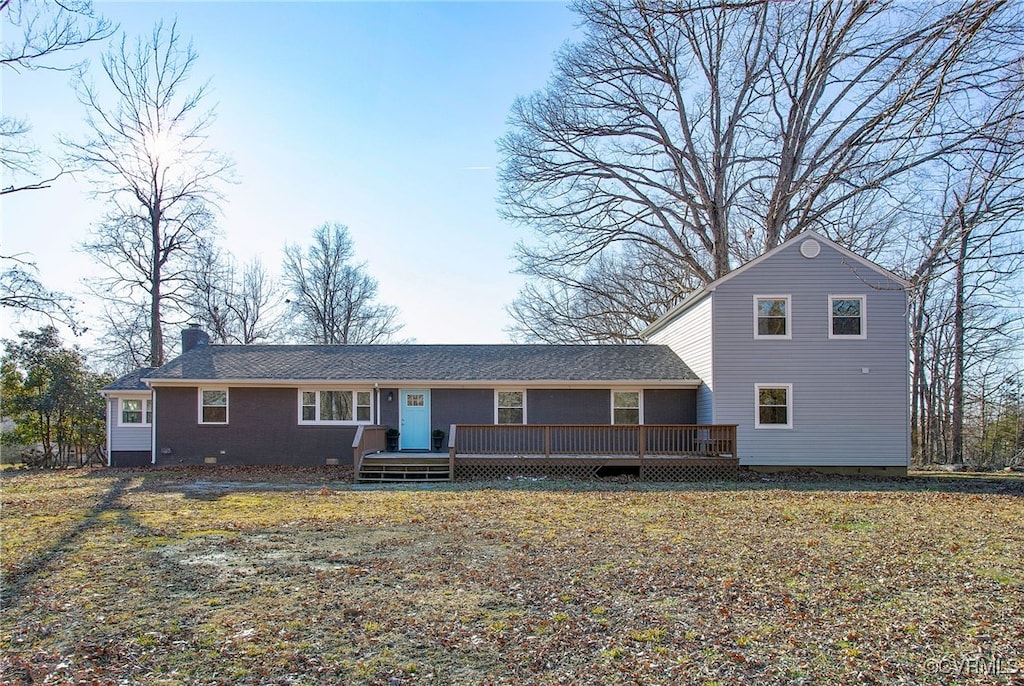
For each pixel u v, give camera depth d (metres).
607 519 11.47
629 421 21.64
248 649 5.55
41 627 6.11
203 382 21.62
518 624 6.11
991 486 16.83
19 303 18.03
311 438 21.83
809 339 19.89
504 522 11.20
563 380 21.31
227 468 21.02
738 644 5.61
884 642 5.63
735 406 19.83
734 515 11.84
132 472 20.27
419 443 21.84
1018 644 5.57
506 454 19.22
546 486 16.70
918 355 31.30
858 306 19.95
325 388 21.89
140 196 30.81
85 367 29.38
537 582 7.43
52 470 22.23
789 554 8.70
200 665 5.25
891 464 19.69
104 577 7.75
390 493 15.29
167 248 31.42
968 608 6.48
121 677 5.04
